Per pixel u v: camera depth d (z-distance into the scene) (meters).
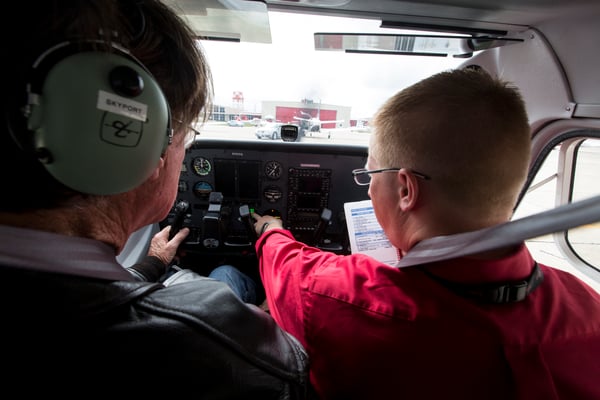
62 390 0.29
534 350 0.47
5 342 0.28
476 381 0.48
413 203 0.58
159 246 1.38
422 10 1.31
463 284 0.52
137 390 0.32
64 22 0.30
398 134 0.57
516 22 1.37
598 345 0.50
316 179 1.87
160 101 0.39
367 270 0.65
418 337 0.52
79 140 0.32
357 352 0.57
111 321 0.33
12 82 0.29
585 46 1.25
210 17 1.40
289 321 0.70
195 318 0.38
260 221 1.69
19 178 0.32
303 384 0.48
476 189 0.52
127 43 0.38
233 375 0.38
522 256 0.54
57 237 0.34
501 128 0.49
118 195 0.44
